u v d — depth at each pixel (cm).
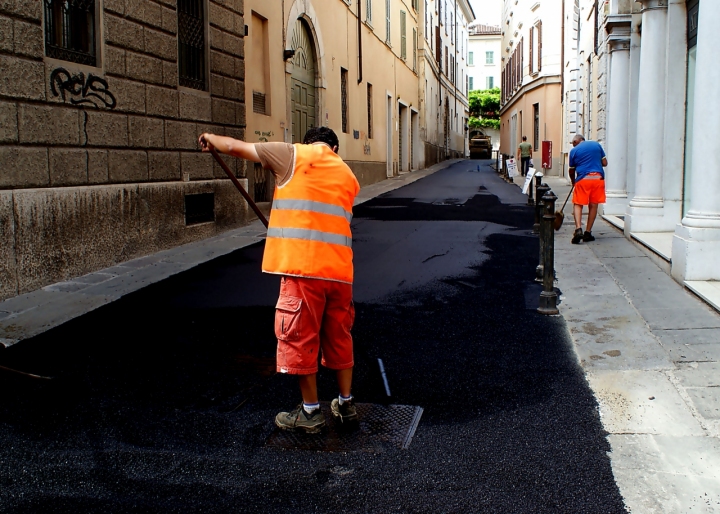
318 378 473
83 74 766
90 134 783
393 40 2758
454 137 5362
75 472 342
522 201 1673
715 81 661
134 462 352
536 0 2866
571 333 561
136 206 877
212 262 872
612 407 416
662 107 979
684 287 684
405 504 313
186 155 1005
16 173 673
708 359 488
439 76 4234
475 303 664
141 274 788
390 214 1415
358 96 2191
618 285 715
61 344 538
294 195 367
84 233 777
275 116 1409
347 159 2061
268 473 341
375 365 492
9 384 455
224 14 1116
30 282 696
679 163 965
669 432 383
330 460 354
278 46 1420
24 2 674
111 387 453
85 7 782
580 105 2269
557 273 789
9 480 334
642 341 530
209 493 323
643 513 305
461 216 1362
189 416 408
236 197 1179
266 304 662
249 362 502
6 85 657
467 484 330
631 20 1138
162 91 932
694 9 873
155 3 907
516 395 438
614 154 1273
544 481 332
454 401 430
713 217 677
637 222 978
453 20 5075
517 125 3456
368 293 709
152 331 575
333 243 369
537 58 2880
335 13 1897
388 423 398
